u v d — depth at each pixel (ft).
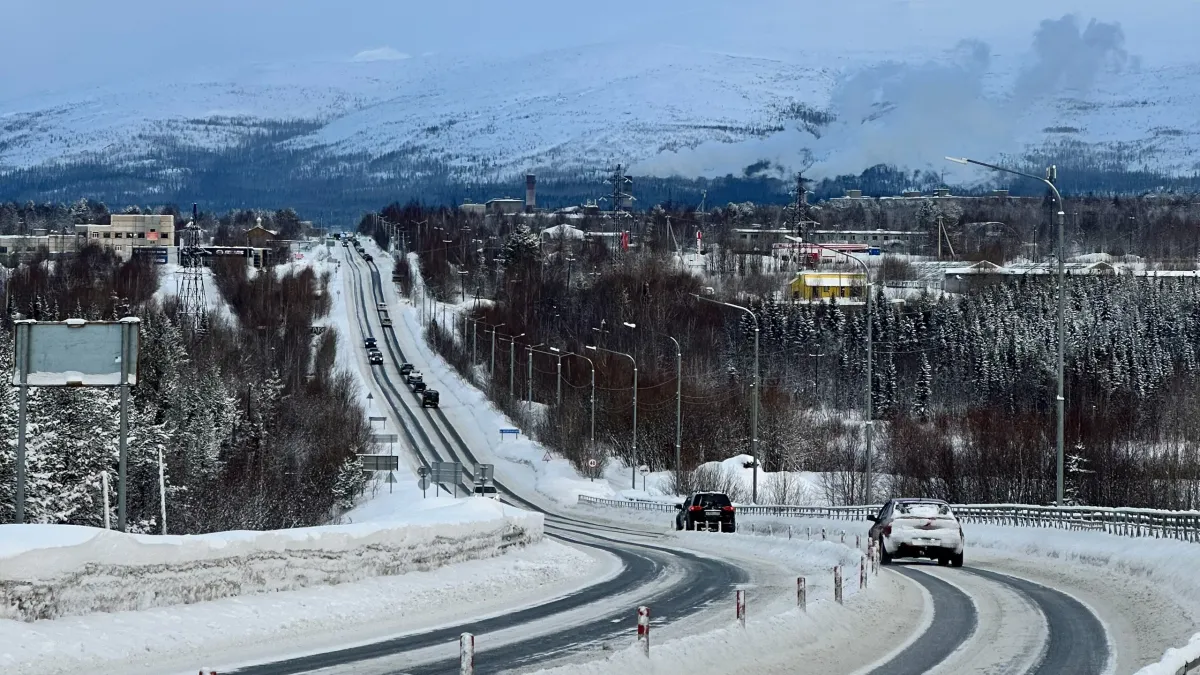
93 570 95.45
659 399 503.20
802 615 102.47
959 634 107.24
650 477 459.32
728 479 406.21
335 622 108.47
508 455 547.08
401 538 133.69
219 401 441.68
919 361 590.96
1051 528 196.54
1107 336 576.20
